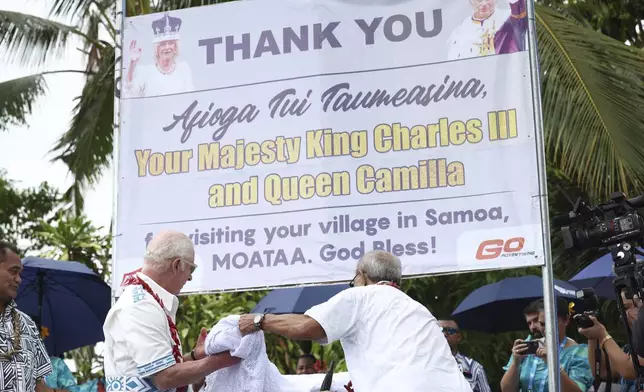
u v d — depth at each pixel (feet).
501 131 18.42
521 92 18.47
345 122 19.19
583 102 28.71
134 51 20.52
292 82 19.61
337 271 18.67
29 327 19.17
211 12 20.30
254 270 19.07
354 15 19.52
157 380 15.07
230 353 15.43
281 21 19.90
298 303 28.50
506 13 18.78
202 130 19.92
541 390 21.58
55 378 23.41
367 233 18.65
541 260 17.70
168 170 19.92
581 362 21.43
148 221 19.79
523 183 18.12
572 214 17.11
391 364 15.43
